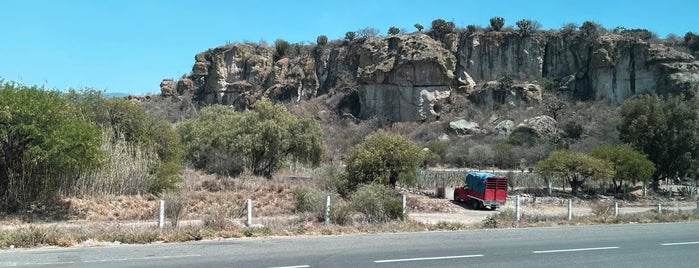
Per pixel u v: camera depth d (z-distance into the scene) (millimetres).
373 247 13297
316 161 44562
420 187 39031
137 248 12664
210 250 12430
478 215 28453
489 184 31156
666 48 88375
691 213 27031
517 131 75812
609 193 42906
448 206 31547
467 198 32625
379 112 96500
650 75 85812
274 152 41375
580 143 67312
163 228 15867
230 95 114750
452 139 81500
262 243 13867
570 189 43281
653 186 48500
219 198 26500
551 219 23297
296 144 42812
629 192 44219
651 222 22797
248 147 39688
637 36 93000
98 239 13781
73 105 25516
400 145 33250
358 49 112125
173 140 33250
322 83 113875
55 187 22453
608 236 16531
